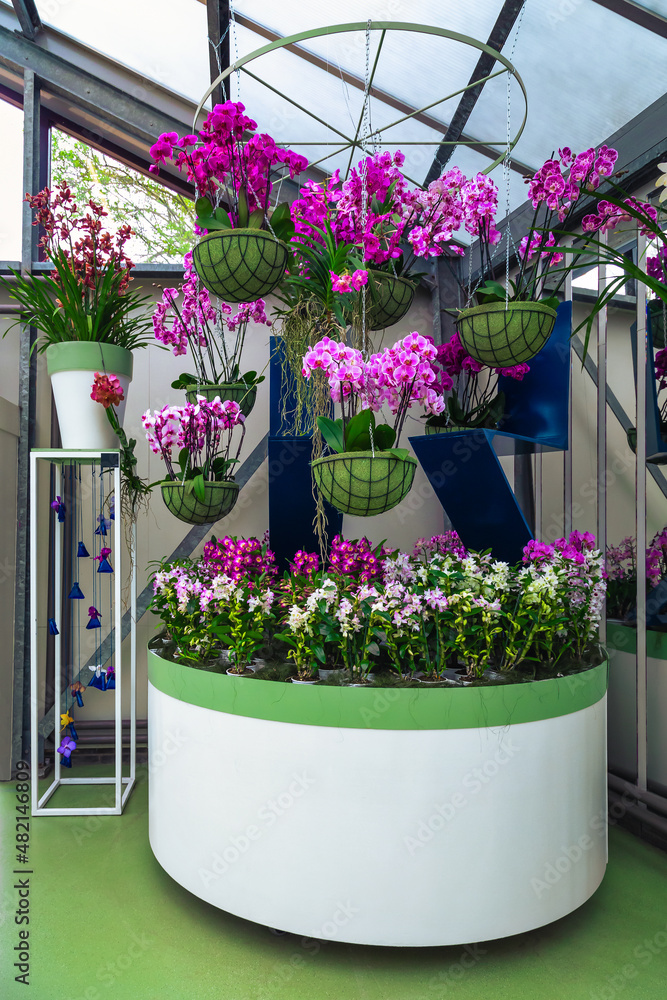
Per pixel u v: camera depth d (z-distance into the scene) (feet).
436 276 11.33
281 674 6.11
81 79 10.87
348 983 5.54
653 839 7.98
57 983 5.49
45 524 10.87
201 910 6.66
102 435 9.03
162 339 9.04
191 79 10.41
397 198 7.10
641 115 7.78
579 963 5.79
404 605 5.91
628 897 6.82
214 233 5.88
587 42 7.13
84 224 9.12
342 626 5.81
